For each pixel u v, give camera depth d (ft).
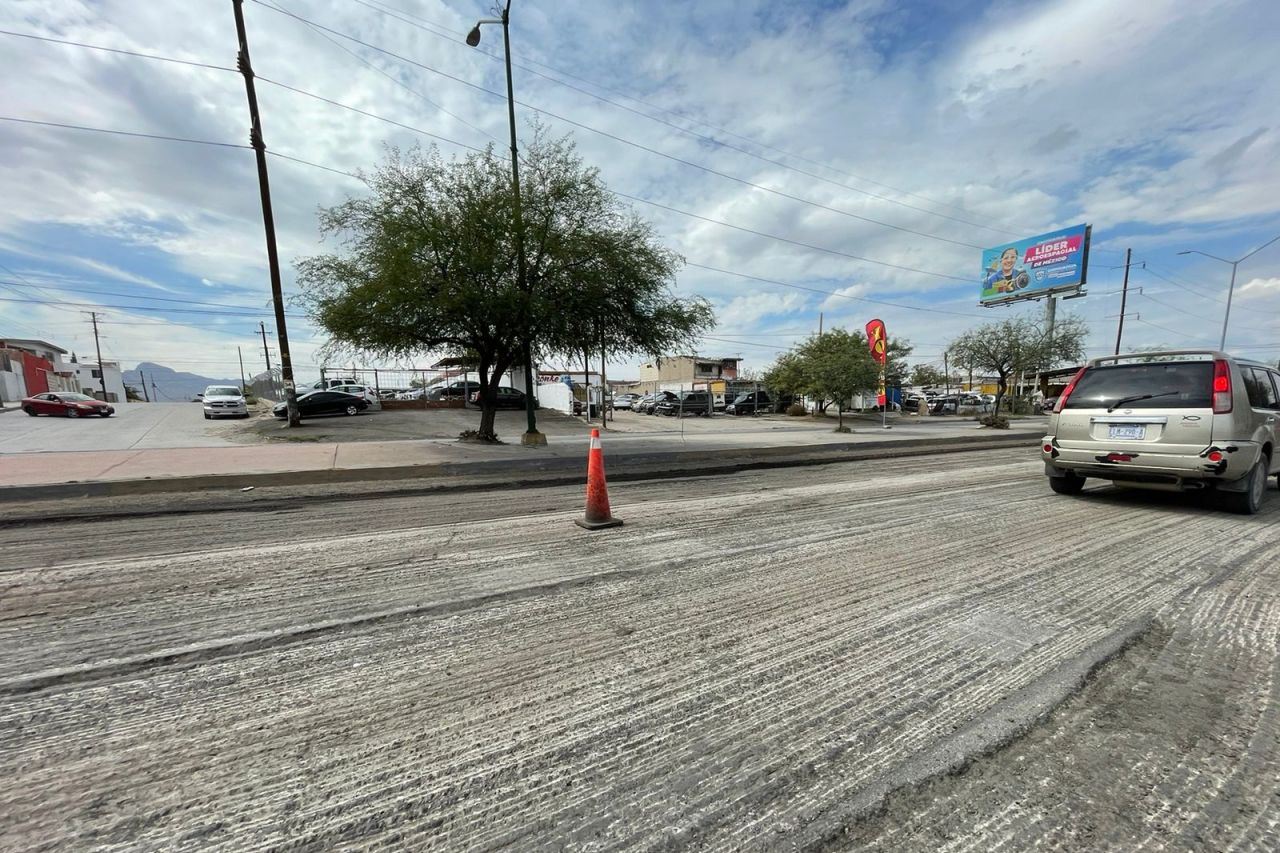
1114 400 21.22
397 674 8.71
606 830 5.66
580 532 17.67
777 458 41.47
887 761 6.68
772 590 12.39
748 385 152.15
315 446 42.37
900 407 139.74
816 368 75.46
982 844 5.44
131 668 8.87
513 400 101.96
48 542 16.55
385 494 25.02
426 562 14.43
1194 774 6.39
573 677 8.65
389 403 93.15
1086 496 23.59
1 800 5.92
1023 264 149.79
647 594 12.14
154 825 5.65
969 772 6.47
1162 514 20.10
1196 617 10.85
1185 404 19.48
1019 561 14.47
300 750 6.87
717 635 10.13
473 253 37.11
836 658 9.25
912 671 8.82
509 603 11.64
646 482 28.78
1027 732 7.21
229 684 8.40
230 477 27.25
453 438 52.49
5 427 63.72
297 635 10.09
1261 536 16.94
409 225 37.63
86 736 7.08
